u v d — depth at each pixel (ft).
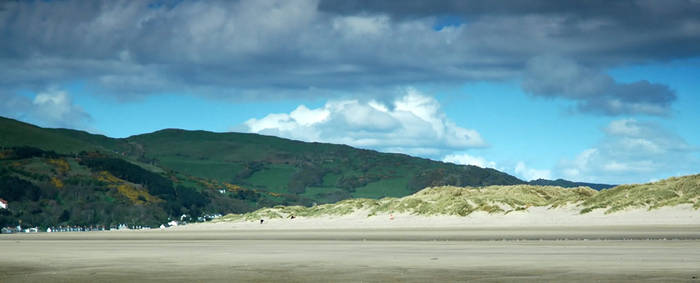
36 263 127.85
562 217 339.16
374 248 156.97
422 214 411.34
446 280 90.27
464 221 374.02
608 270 95.81
